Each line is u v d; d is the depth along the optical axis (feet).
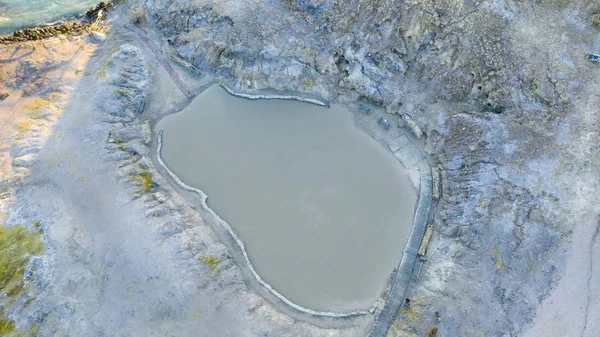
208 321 99.19
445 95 124.67
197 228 113.39
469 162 115.14
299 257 110.83
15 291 100.53
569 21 122.93
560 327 93.97
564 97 114.83
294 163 123.24
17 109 126.00
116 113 129.18
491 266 101.96
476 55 122.11
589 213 102.37
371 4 130.72
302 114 131.23
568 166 107.45
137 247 106.52
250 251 111.75
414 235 111.34
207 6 139.23
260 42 133.59
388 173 120.67
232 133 128.67
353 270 108.99
